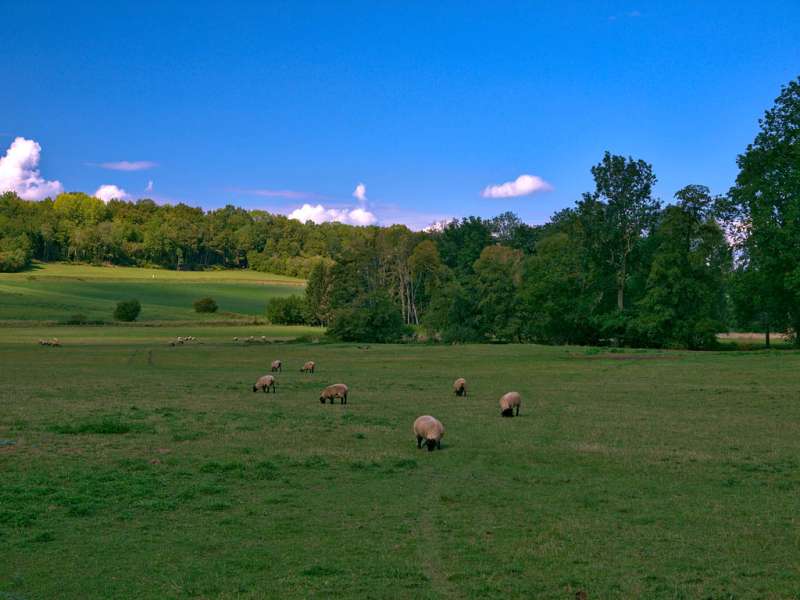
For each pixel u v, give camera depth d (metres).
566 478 19.25
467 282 106.94
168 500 16.64
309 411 33.41
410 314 161.00
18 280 194.38
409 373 57.00
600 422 29.94
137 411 32.22
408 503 16.69
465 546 13.36
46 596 10.91
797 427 28.14
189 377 53.28
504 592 11.06
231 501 16.77
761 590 11.09
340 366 64.62
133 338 107.12
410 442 25.17
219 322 144.50
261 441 24.91
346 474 19.81
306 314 148.62
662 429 27.89
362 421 30.16
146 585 11.38
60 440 24.30
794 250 60.75
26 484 17.78
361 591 11.11
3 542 13.55
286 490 17.94
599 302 89.19
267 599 10.79
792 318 71.12
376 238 160.25
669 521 15.03
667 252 80.25
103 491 17.28
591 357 67.62
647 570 12.02
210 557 12.74
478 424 29.50
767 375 47.53
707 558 12.61
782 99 64.31
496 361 67.06
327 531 14.38
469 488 18.20
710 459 21.62
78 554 12.89
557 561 12.48
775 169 64.81
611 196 86.94
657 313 80.06
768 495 17.28
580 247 90.38
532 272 100.00
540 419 30.95
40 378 51.41
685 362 59.06
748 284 67.75
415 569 12.10
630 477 19.41
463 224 191.75
